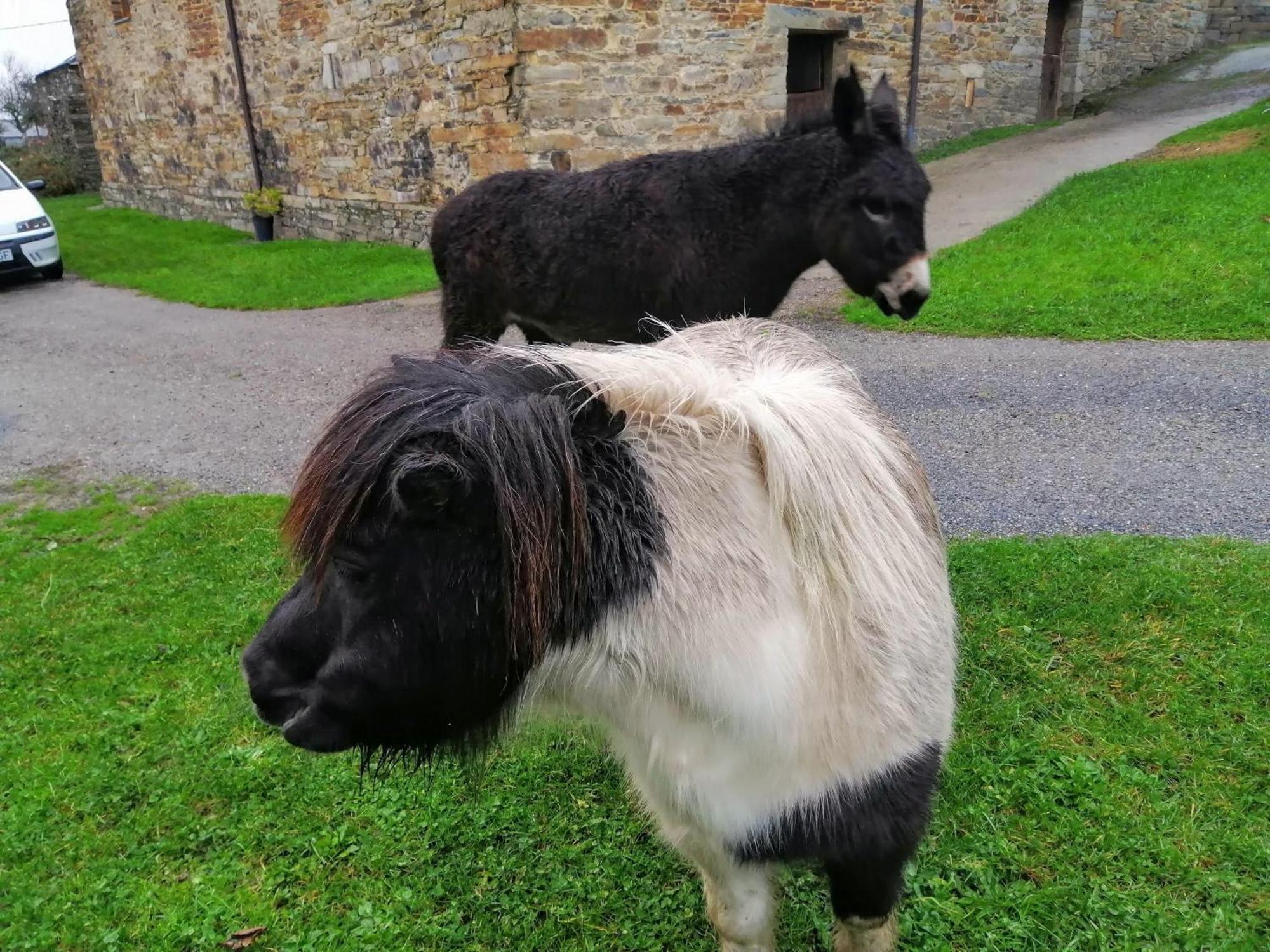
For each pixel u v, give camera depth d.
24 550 4.29
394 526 1.15
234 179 15.91
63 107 24.72
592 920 2.19
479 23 9.72
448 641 1.18
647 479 1.29
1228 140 10.93
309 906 2.28
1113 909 2.05
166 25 15.98
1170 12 17.23
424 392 1.20
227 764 2.77
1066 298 6.75
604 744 2.22
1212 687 2.69
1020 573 3.31
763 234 4.19
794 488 1.31
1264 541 3.47
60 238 15.45
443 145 10.98
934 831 2.30
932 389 5.46
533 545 1.14
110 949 2.18
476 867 2.37
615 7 9.82
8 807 2.63
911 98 13.51
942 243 8.88
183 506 4.62
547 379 1.31
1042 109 16.44
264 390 6.69
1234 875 2.11
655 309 4.25
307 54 12.82
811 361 1.90
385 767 1.47
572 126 9.93
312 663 1.27
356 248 12.59
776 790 1.37
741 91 11.13
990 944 2.01
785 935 2.09
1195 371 5.31
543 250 4.34
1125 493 4.00
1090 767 2.43
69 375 7.41
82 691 3.15
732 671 1.27
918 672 1.48
